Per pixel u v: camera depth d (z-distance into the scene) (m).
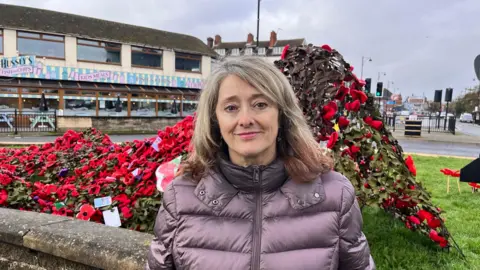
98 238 2.15
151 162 3.21
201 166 1.50
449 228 3.68
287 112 1.48
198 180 1.49
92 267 2.08
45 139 16.09
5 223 2.43
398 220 3.72
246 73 1.39
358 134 2.90
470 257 2.98
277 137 1.53
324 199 1.39
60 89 24.02
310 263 1.29
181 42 30.70
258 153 1.42
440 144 16.75
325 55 3.10
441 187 5.90
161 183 2.76
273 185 1.41
